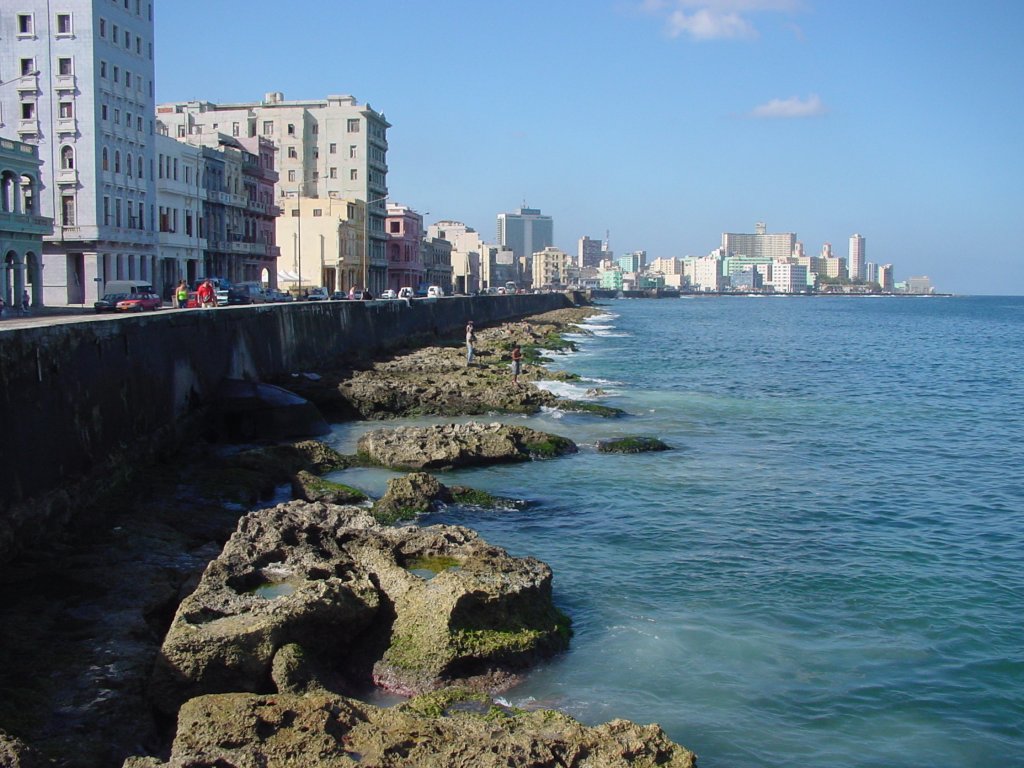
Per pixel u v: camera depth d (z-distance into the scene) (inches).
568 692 630.5
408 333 3316.9
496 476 1267.2
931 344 4453.7
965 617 781.9
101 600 697.6
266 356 1891.0
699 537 999.0
